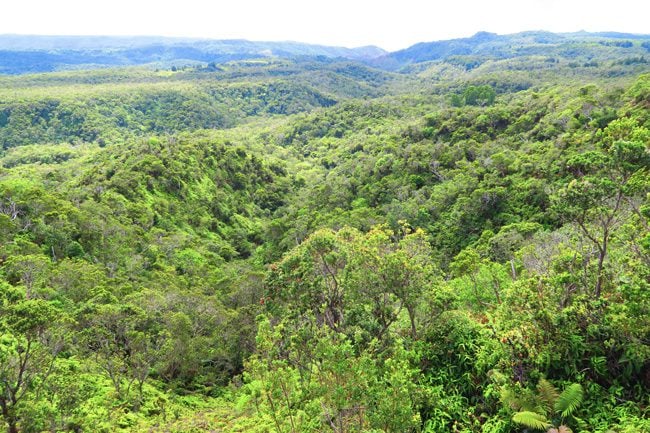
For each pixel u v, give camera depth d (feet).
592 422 30.27
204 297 114.11
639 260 35.35
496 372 34.71
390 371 31.30
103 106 595.47
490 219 167.53
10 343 46.73
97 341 79.30
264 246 222.28
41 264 100.73
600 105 211.00
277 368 31.94
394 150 277.03
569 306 36.40
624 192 35.65
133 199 209.97
